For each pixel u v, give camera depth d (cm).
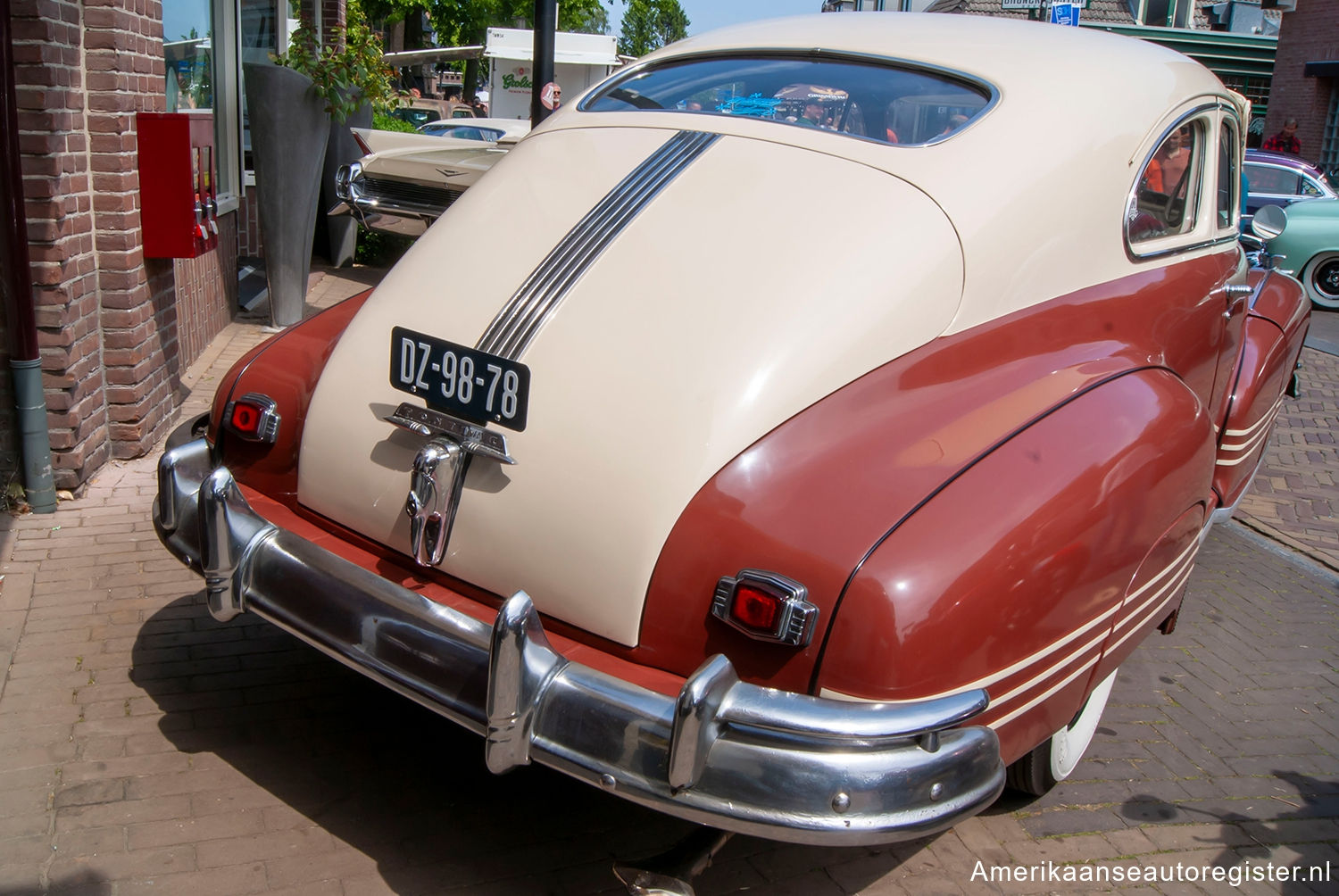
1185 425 271
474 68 3478
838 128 298
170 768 297
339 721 328
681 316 243
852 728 197
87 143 462
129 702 326
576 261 260
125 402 498
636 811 299
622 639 227
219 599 261
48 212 430
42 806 277
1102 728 369
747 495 221
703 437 226
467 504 244
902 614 203
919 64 313
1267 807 329
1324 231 1267
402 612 239
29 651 348
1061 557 225
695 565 220
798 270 247
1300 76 2092
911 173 270
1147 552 256
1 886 248
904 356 249
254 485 288
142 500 468
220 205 738
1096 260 300
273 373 291
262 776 298
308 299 871
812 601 207
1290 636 453
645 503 224
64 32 436
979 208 267
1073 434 244
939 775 204
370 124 1029
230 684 342
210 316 712
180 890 253
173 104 686
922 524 213
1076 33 352
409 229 849
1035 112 293
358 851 272
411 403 257
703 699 197
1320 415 823
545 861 274
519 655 213
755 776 201
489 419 243
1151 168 326
